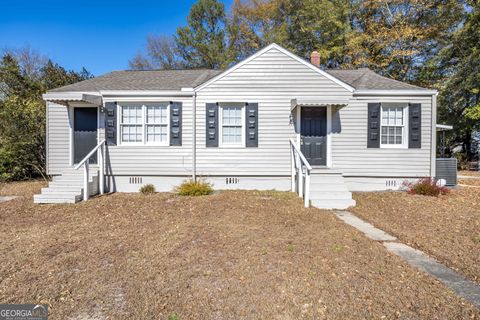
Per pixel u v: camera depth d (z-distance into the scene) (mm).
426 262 4027
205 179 10008
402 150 9859
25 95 14789
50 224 6016
